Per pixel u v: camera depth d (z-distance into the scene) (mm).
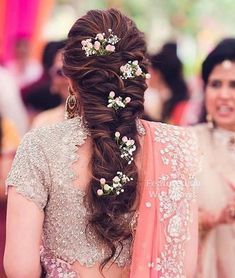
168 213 2705
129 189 2670
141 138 2770
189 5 15711
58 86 5242
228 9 15852
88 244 2670
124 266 2693
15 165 2680
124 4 15430
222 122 4121
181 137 2822
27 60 8891
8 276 2660
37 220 2646
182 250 2744
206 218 3918
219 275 4000
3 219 4641
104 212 2639
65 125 2734
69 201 2654
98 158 2654
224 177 3949
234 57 4102
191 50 14758
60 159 2668
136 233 2666
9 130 4668
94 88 2674
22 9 9125
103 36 2678
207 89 4180
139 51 2711
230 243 3969
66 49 2721
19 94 6582
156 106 6633
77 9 13805
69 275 2674
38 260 2656
